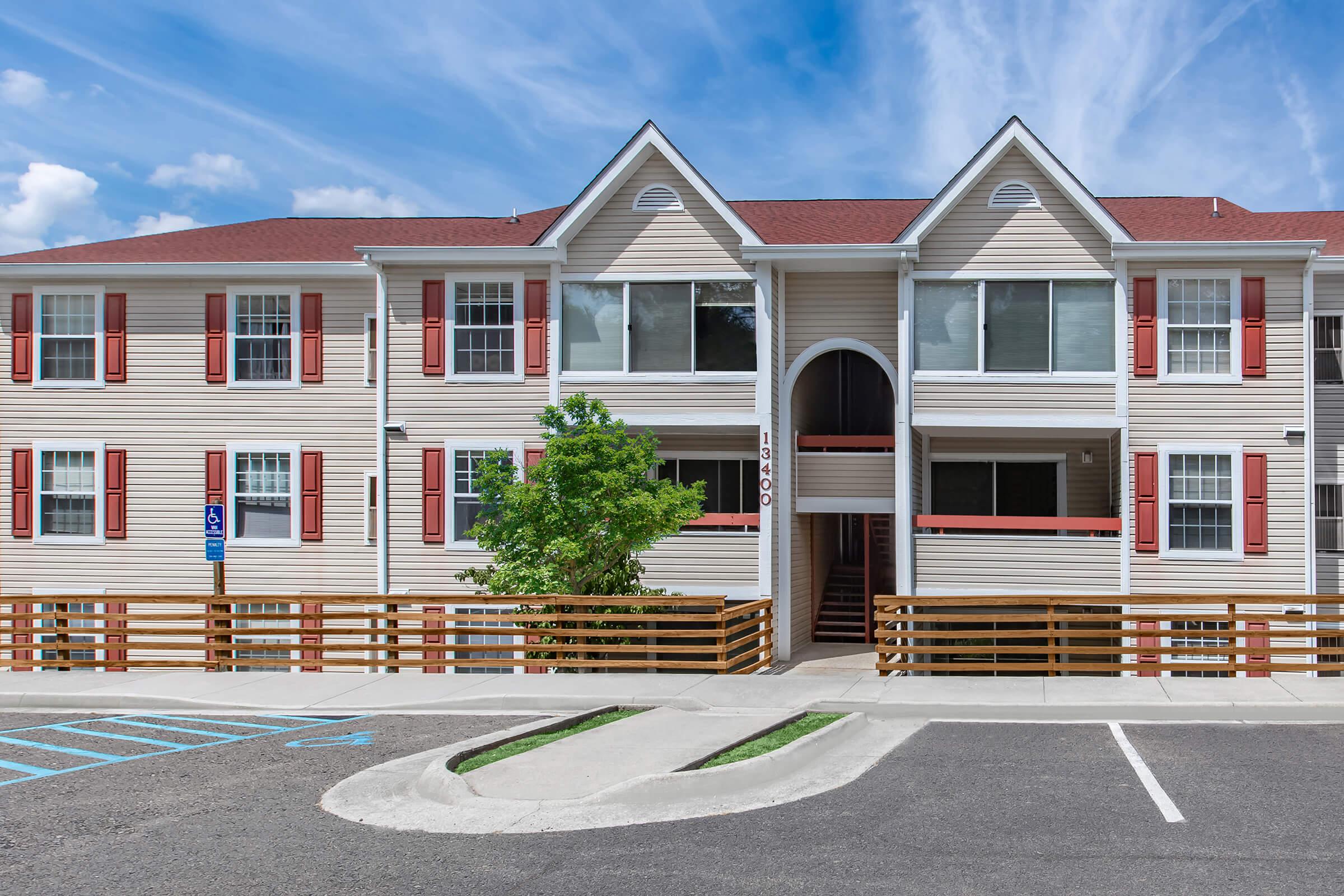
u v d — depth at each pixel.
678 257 19.55
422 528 19.83
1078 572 18.72
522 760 9.66
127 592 20.92
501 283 19.94
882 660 14.46
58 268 20.88
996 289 19.06
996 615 14.30
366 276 20.64
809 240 20.25
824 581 24.48
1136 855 7.01
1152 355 18.62
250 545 20.81
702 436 20.72
